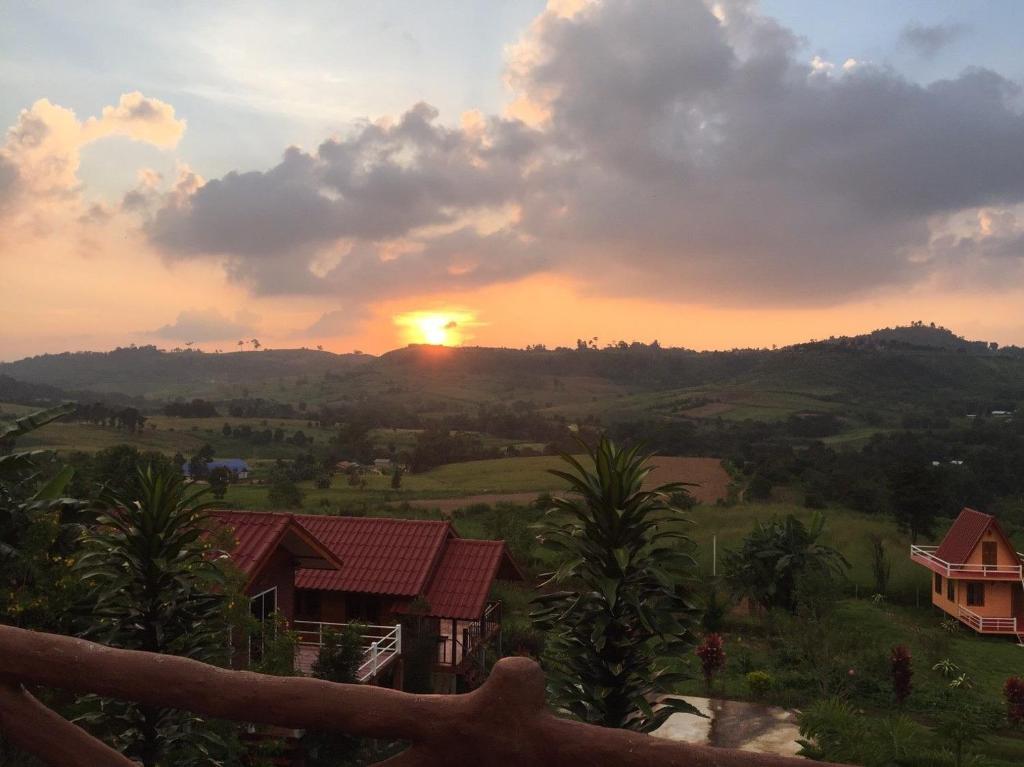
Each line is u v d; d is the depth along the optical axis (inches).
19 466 427.2
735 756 65.2
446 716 71.5
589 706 233.6
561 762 67.9
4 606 392.8
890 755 602.9
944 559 1512.1
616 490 233.8
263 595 607.2
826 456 3046.3
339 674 560.7
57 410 445.4
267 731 478.0
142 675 81.4
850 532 1943.9
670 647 234.4
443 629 821.2
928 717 844.6
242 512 605.0
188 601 312.8
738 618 1286.9
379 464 3846.0
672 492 233.0
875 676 960.3
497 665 71.0
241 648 478.3
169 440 4318.4
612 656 233.8
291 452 4313.5
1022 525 2217.0
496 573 880.9
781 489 2549.2
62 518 444.1
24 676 85.7
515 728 69.2
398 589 762.8
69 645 85.2
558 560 246.2
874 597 1549.0
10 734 87.3
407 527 863.7
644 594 233.3
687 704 231.9
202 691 79.3
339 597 781.9
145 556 301.1
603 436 236.2
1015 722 816.3
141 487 308.2
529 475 3218.5
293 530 607.2
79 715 293.4
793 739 717.3
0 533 412.2
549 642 240.2
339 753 508.7
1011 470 2805.1
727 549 1461.6
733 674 942.4
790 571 1288.1
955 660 1123.9
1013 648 1280.8
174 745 299.0
